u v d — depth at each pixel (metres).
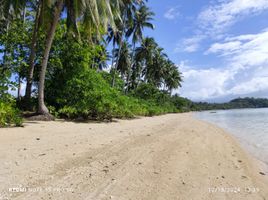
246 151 9.10
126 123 16.39
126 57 42.34
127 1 27.08
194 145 8.79
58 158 5.74
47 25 14.05
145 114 29.41
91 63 18.95
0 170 4.67
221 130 17.25
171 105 63.00
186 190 4.21
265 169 6.42
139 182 4.44
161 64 54.53
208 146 8.99
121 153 6.60
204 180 4.82
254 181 5.10
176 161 6.10
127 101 21.36
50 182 4.21
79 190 3.94
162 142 8.80
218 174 5.34
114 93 18.44
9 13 17.92
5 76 12.11
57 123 12.72
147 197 3.81
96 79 16.84
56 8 13.43
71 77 15.94
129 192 3.96
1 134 8.38
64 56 16.39
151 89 40.81
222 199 3.96
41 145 7.07
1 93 11.75
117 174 4.81
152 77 54.91
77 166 5.20
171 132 12.31
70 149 6.76
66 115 15.78
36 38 15.82
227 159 7.02
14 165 5.02
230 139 12.24
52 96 16.27
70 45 16.45
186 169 5.48
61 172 4.76
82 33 16.56
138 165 5.52
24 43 16.38
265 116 43.41
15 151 6.19
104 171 4.96
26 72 16.33
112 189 4.05
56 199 3.57
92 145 7.48
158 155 6.62
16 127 10.20
